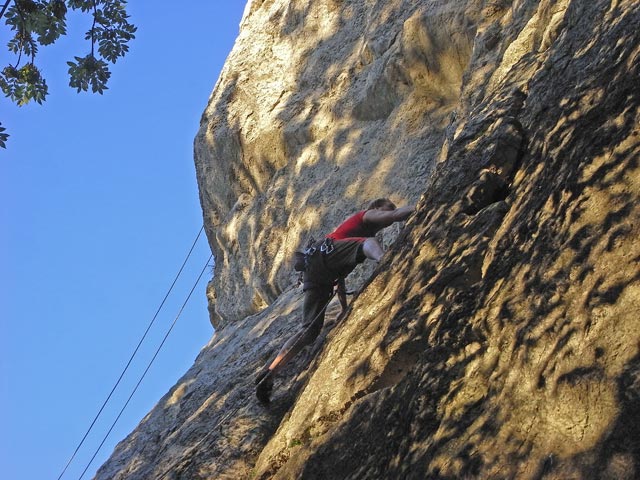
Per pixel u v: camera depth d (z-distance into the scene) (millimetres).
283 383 7555
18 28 7617
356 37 11641
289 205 11195
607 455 3855
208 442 7441
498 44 8523
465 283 5551
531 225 5160
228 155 12500
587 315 4309
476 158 6348
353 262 7234
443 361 5070
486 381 4762
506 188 6113
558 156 5273
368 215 7387
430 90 10039
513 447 4301
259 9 13445
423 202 6656
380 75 10523
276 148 11859
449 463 4527
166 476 7406
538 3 8219
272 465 6246
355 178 10328
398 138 10109
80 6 7906
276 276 10898
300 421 6211
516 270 5027
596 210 4656
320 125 11344
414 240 6402
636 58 5078
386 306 6211
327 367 6305
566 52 6324
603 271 4387
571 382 4176
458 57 9633
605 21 5902
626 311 4152
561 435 4121
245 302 11656
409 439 4949
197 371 10773
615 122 4906
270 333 9383
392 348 5719
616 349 4086
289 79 12219
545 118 5984
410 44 10031
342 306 7551
